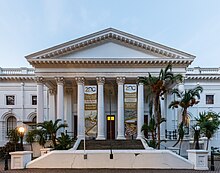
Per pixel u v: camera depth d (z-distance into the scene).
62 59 34.31
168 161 16.89
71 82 37.84
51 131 27.25
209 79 43.09
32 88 43.56
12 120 43.78
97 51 35.00
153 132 25.56
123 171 15.77
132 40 34.66
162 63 34.38
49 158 17.16
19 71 43.53
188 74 42.47
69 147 26.78
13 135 33.25
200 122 27.94
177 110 34.94
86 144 29.94
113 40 35.16
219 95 42.97
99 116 34.16
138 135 33.53
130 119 33.94
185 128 30.44
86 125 33.69
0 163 24.20
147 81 23.92
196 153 16.86
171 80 24.92
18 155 17.23
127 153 16.92
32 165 17.23
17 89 43.59
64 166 16.97
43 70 34.75
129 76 34.62
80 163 16.97
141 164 16.83
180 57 34.28
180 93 29.33
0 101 43.44
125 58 34.28
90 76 34.72
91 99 33.84
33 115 43.31
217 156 29.03
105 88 39.72
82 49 35.12
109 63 34.62
